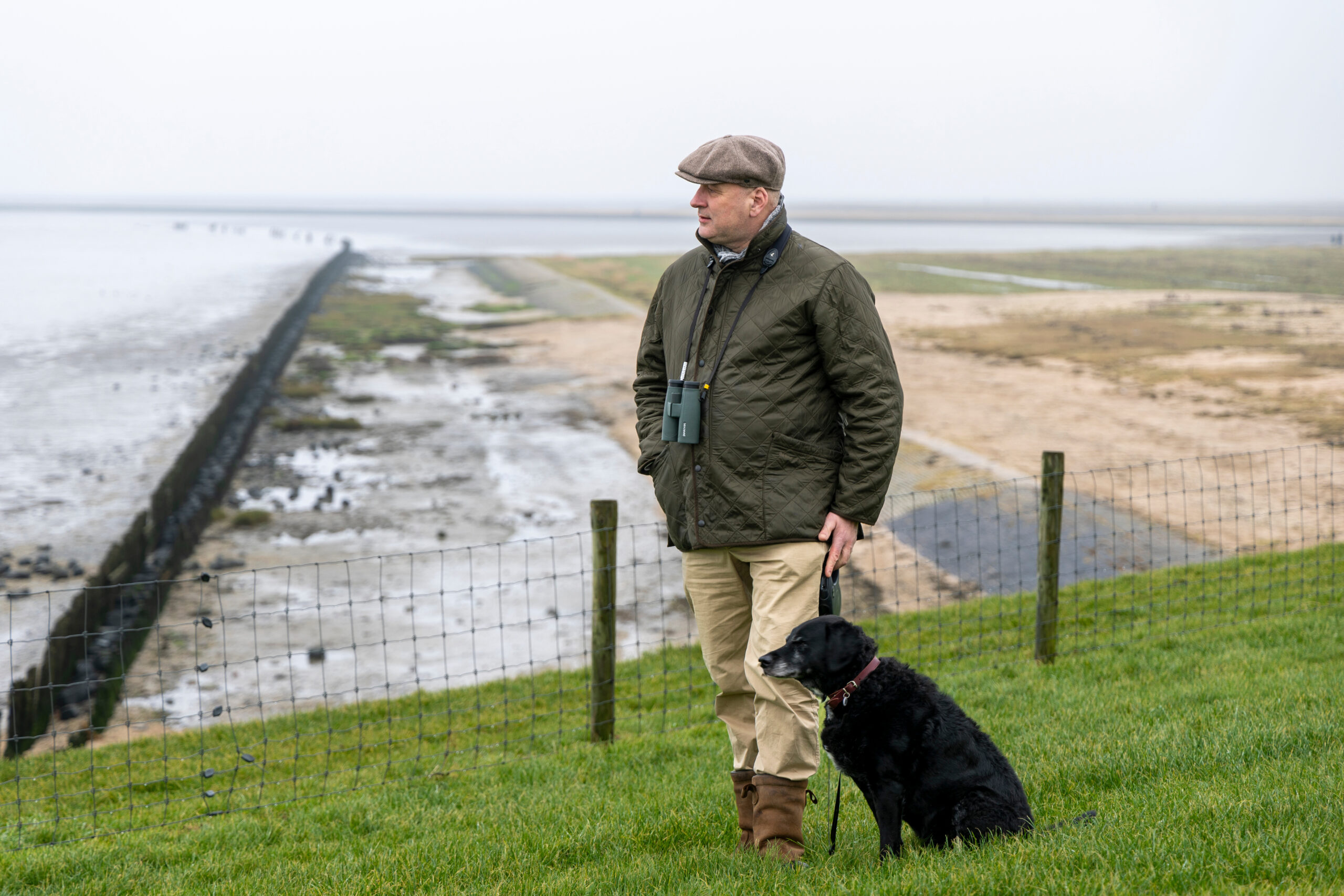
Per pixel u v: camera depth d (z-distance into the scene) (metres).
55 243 151.62
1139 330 49.56
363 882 3.95
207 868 4.59
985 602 11.70
